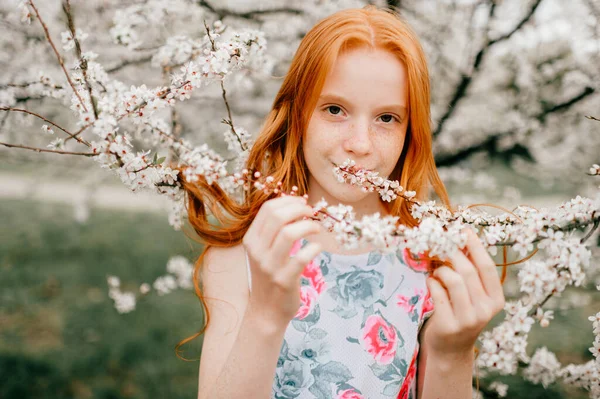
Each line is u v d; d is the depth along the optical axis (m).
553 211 0.88
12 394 3.78
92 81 1.15
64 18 2.73
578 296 3.93
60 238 8.01
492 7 2.62
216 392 0.89
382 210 1.27
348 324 1.17
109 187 12.38
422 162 1.22
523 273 0.81
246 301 1.15
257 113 3.29
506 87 3.08
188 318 5.15
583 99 2.74
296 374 1.13
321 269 1.21
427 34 2.80
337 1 2.76
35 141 3.06
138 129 1.13
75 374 4.11
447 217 1.01
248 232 0.86
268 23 2.90
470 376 0.92
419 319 1.21
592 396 1.43
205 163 0.98
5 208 9.86
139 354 4.43
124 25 1.91
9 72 2.62
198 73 1.13
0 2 2.49
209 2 2.42
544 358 1.58
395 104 1.07
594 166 0.94
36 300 5.57
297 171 1.22
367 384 1.13
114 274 6.42
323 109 1.08
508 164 3.51
